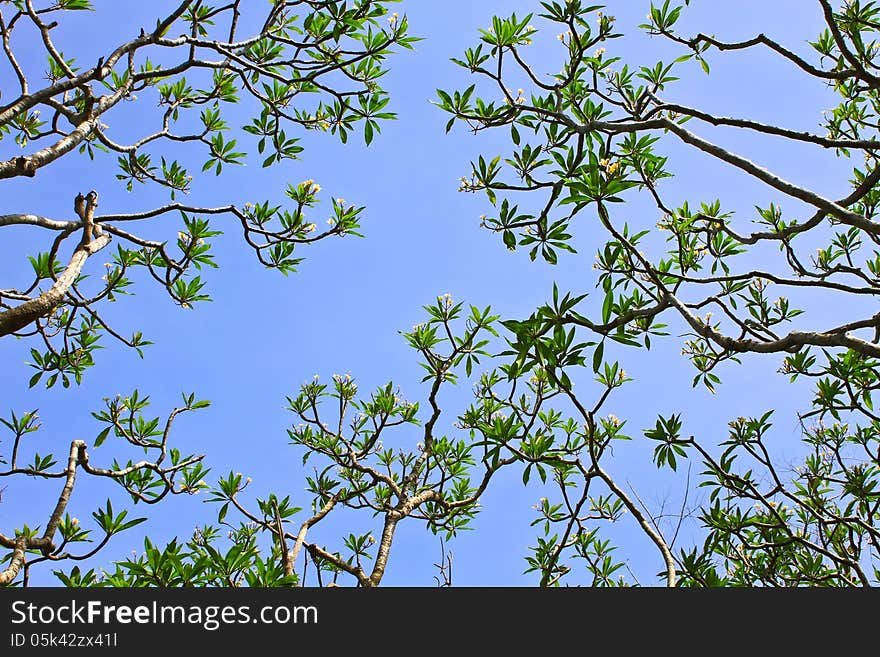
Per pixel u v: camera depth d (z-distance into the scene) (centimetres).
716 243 451
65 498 294
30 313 234
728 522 491
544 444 432
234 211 454
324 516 429
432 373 509
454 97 406
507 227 382
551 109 403
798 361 462
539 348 296
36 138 427
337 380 561
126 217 398
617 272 395
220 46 367
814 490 529
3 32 312
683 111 338
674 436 431
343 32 428
